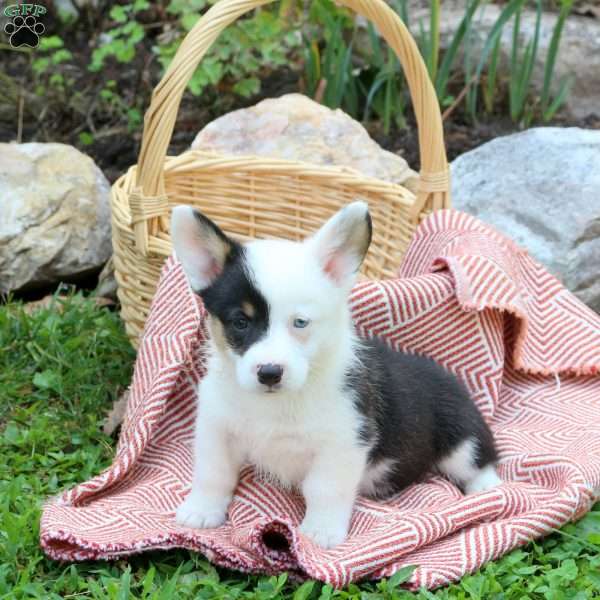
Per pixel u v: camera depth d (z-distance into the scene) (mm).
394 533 1173
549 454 1307
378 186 1642
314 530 1211
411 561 1172
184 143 2150
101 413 1480
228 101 2234
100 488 1267
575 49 2129
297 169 1679
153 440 1358
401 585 1150
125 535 1188
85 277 1832
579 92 2154
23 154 1829
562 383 1482
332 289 1188
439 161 1543
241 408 1217
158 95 1400
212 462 1239
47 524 1181
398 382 1293
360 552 1156
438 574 1151
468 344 1415
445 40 2180
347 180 1660
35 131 2199
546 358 1489
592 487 1257
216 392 1225
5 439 1400
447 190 1553
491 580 1155
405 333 1404
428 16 2225
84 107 2236
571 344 1492
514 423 1428
